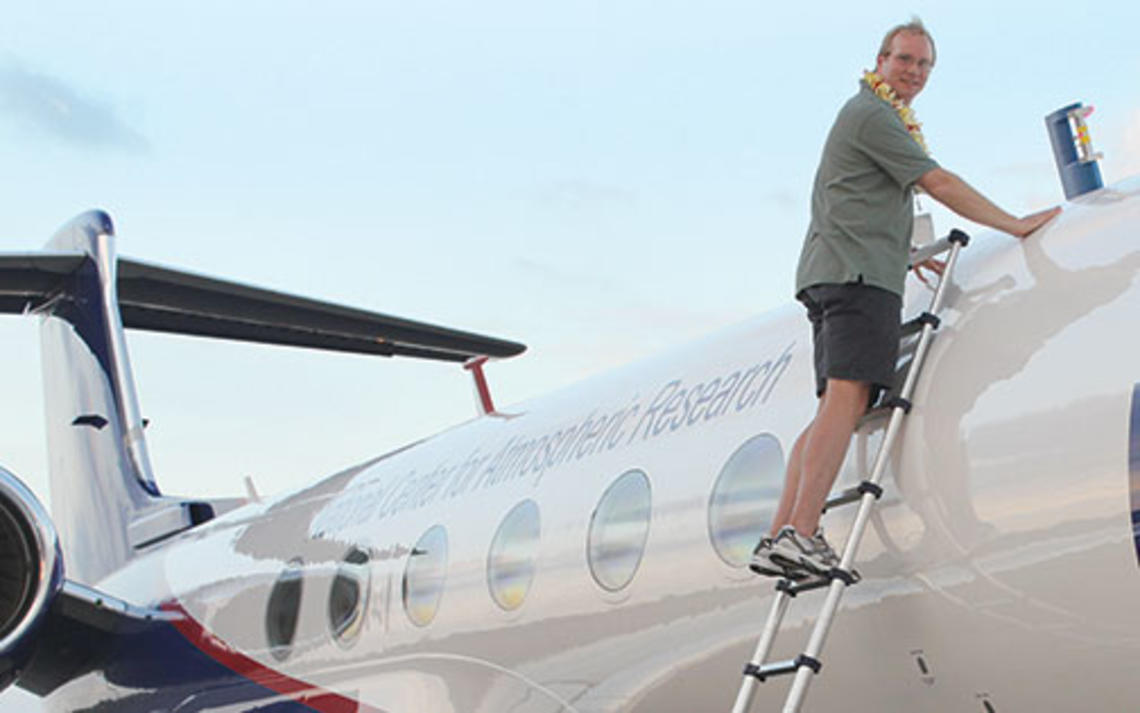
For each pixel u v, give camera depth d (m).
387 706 7.71
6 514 9.01
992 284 5.05
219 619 9.55
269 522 9.88
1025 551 4.51
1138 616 4.24
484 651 7.05
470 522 7.51
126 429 11.82
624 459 6.57
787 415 5.76
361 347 11.98
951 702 4.82
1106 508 4.32
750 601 5.54
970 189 4.96
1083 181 5.59
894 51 5.18
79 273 12.27
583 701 6.35
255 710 8.95
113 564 11.60
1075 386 4.52
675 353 7.14
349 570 8.41
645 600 6.05
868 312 4.90
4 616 9.09
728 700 5.63
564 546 6.64
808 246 5.12
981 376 4.81
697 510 5.91
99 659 10.45
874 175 5.04
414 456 9.01
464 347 11.85
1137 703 4.32
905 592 4.86
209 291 11.55
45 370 12.79
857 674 5.06
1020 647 4.55
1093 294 4.68
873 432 5.10
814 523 4.78
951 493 4.75
